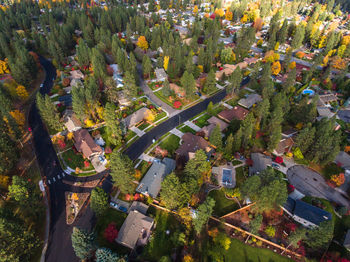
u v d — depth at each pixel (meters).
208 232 55.84
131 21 181.75
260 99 101.31
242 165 73.50
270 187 52.22
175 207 60.28
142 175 70.19
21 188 53.38
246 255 52.59
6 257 44.47
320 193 66.62
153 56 146.62
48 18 196.50
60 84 115.94
